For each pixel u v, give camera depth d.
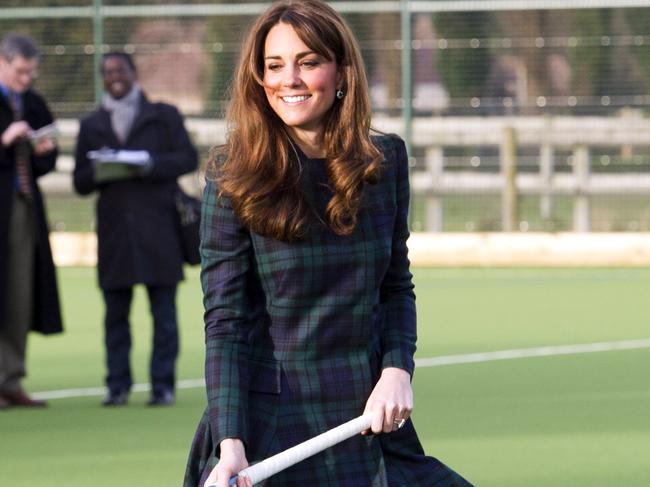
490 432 29.52
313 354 14.91
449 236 69.88
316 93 14.67
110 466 26.70
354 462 14.96
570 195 70.31
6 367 33.41
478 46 70.00
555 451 27.48
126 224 32.94
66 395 35.38
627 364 39.31
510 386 35.69
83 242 71.31
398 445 15.45
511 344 43.50
